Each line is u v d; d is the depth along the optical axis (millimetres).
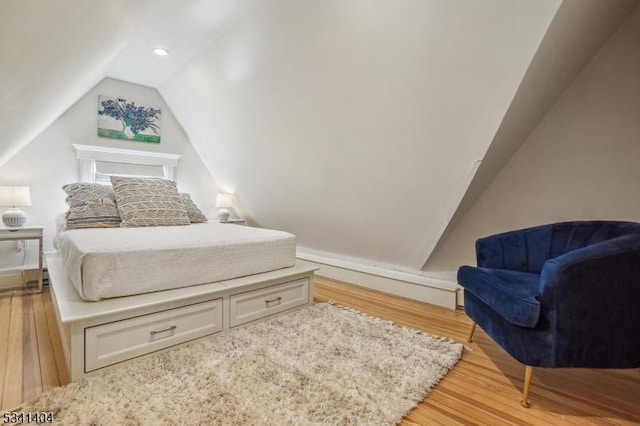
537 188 2404
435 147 2240
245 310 2215
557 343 1376
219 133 3797
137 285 1828
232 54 2850
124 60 3287
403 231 2986
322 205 3439
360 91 2297
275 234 2645
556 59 1772
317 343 1979
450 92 1949
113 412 1300
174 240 2109
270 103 2945
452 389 1608
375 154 2572
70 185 3234
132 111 3932
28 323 2221
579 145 2217
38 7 988
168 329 1821
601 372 1796
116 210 3029
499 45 1653
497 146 2094
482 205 2695
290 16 2262
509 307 1513
